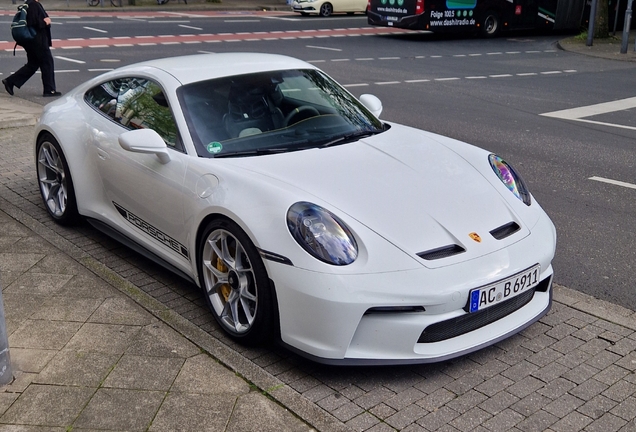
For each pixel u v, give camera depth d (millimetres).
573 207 6297
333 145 4219
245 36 21531
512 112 10984
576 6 24875
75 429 2922
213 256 3850
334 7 30641
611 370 3551
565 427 3082
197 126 4145
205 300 4277
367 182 3730
